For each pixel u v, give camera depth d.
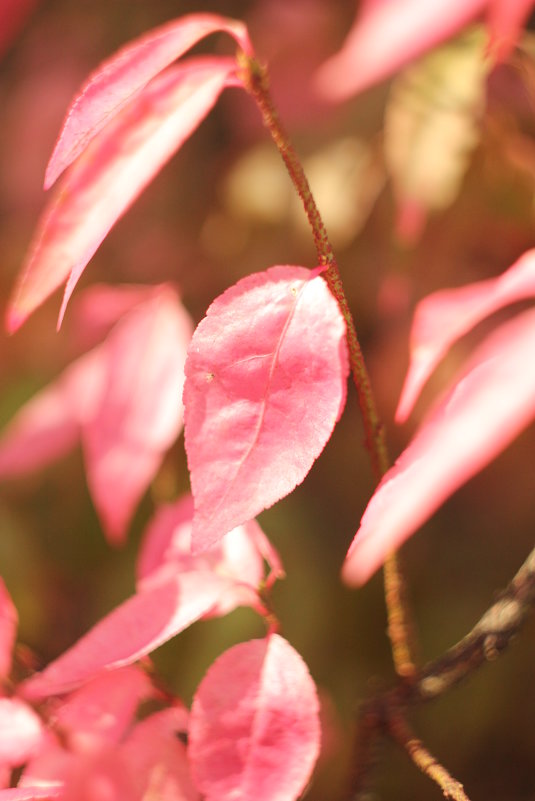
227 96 0.72
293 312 0.39
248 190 0.69
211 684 0.41
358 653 0.70
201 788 0.40
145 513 0.71
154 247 0.75
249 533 0.43
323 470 0.74
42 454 0.52
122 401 0.49
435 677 0.46
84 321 0.53
